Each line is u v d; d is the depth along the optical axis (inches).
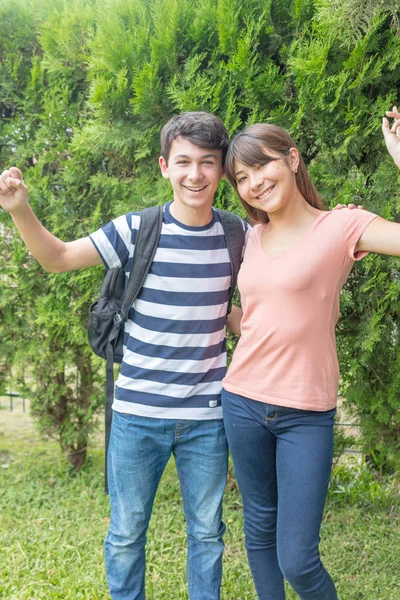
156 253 80.8
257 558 83.3
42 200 134.8
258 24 105.9
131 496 84.5
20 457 164.4
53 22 130.1
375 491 135.4
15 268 138.5
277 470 77.9
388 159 106.6
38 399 151.2
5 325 147.6
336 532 124.0
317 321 74.4
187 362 81.2
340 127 108.4
